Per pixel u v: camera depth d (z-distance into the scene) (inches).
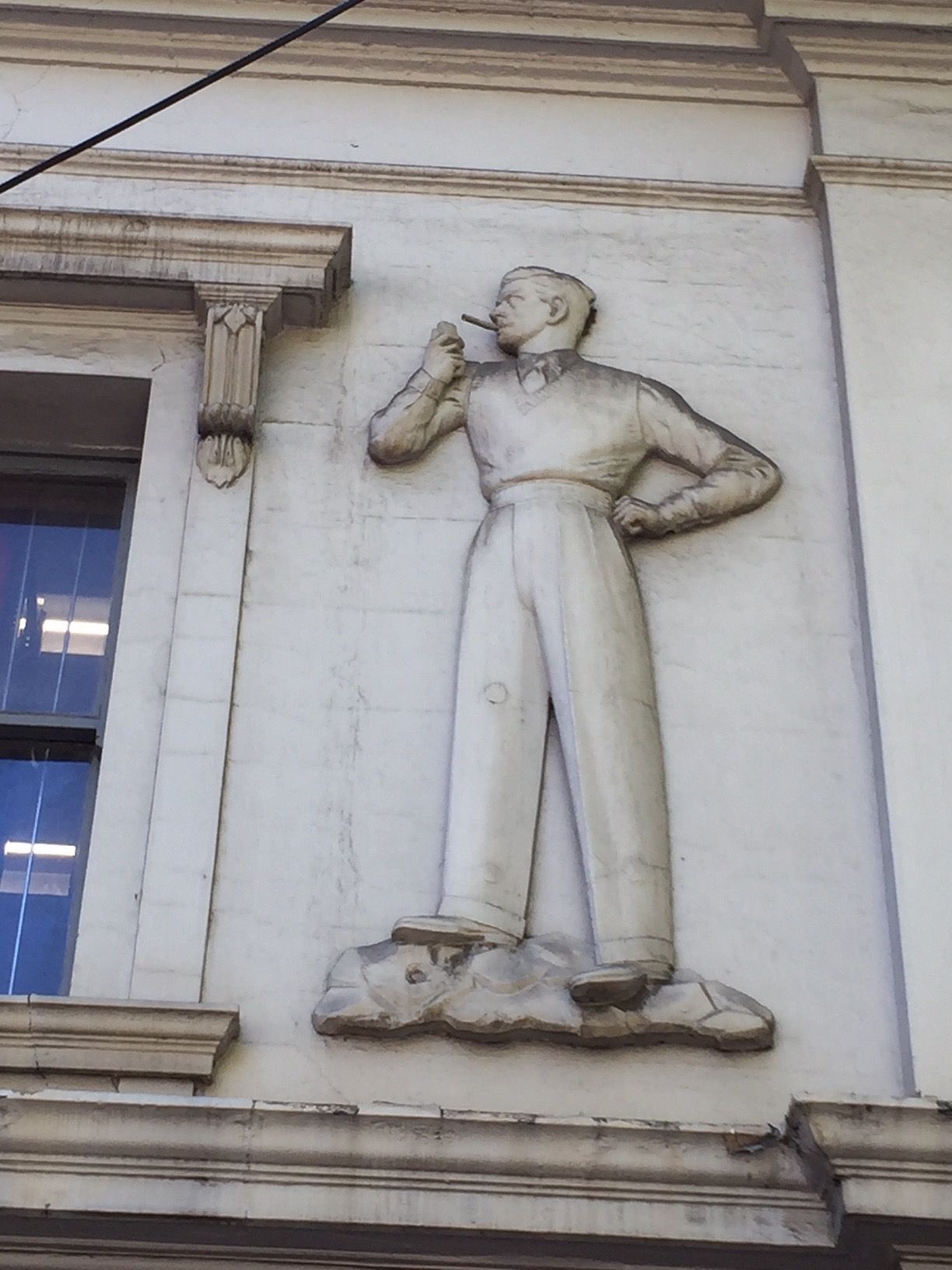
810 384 313.3
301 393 307.0
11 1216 226.1
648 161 340.2
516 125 343.0
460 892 259.8
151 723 277.6
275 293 305.6
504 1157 229.8
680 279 323.9
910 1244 228.2
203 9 344.8
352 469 299.4
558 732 274.2
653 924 258.7
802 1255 230.5
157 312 314.0
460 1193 229.0
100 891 264.1
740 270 325.7
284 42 285.9
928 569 289.0
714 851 269.3
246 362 300.2
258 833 267.6
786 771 276.2
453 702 278.2
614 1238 228.2
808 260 327.9
